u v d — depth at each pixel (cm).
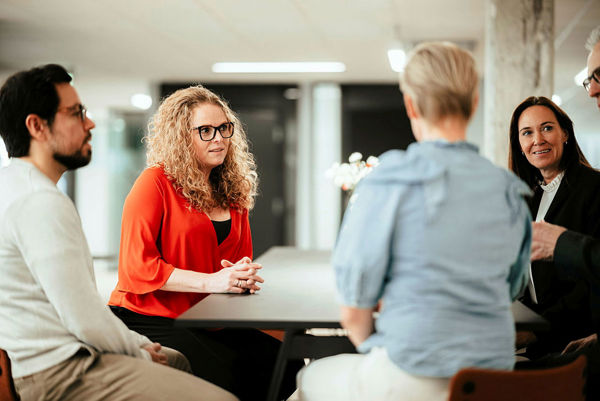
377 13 565
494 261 136
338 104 966
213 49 721
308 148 973
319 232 976
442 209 132
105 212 1215
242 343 241
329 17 579
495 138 469
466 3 530
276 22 596
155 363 178
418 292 133
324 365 168
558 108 236
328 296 207
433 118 140
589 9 524
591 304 193
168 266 222
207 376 223
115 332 172
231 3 529
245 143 270
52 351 169
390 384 138
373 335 143
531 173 247
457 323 133
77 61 789
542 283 230
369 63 807
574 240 173
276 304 193
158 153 245
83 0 518
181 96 244
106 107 1234
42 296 169
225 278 214
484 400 132
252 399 232
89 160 185
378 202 134
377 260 133
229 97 972
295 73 883
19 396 162
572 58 635
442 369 133
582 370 146
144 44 690
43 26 605
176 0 519
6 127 175
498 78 468
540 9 461
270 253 360
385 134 963
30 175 171
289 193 975
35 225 164
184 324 171
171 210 236
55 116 175
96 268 1045
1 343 167
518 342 233
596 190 219
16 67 812
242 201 261
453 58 140
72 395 171
